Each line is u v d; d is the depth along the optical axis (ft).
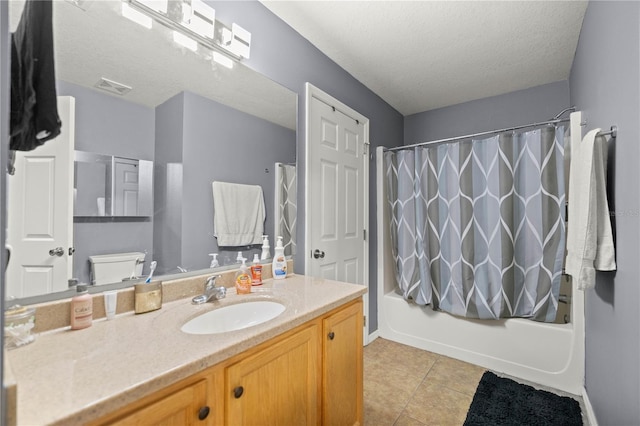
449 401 5.85
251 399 2.87
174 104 4.04
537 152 6.74
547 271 6.55
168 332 2.90
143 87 3.73
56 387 1.96
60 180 3.01
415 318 8.29
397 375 6.79
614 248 3.91
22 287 2.76
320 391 3.83
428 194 8.02
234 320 3.92
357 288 4.61
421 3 5.35
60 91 3.04
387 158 9.02
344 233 7.52
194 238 4.27
